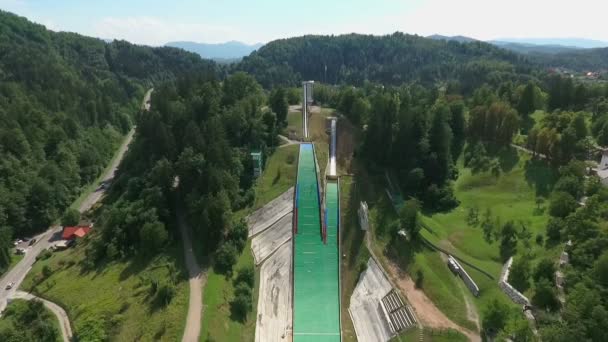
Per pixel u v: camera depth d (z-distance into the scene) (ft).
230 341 278.67
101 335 277.23
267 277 351.87
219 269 344.08
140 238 367.86
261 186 456.86
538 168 433.07
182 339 267.59
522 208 385.70
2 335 288.71
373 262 356.59
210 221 363.56
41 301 324.80
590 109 550.77
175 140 478.18
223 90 608.19
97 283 337.52
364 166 481.87
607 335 209.77
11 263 398.62
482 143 491.72
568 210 327.26
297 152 515.09
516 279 294.87
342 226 400.67
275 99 574.97
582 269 269.03
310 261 369.71
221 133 444.96
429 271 334.03
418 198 433.07
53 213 473.26
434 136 460.55
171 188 418.10
